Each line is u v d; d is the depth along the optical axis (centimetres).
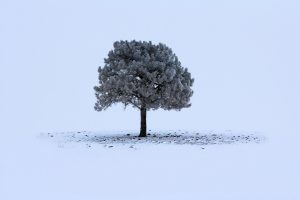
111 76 3372
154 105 3416
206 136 3491
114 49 3569
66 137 3425
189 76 3597
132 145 2777
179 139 3203
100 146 2739
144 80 3400
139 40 3616
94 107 3550
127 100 3416
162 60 3506
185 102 3512
